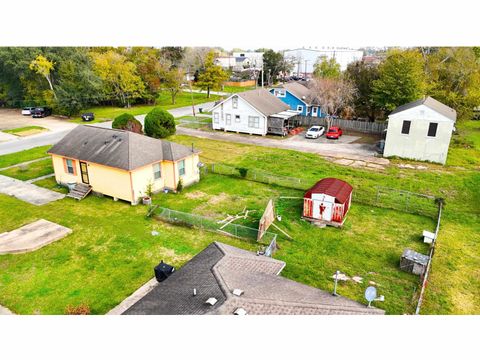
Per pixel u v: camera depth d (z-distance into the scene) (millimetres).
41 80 56438
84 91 54156
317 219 22031
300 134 44031
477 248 19719
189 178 27422
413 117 32688
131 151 24250
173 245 19484
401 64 40469
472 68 43469
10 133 43000
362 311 12195
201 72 80938
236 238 20203
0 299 15398
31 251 18781
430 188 27406
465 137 41594
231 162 33000
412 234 20969
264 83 90750
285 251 19094
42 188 26844
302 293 12875
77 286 16281
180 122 49812
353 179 28953
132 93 62750
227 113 44688
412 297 15820
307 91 53375
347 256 18750
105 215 22750
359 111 47906
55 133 43344
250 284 12586
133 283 16484
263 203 24594
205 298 11680
